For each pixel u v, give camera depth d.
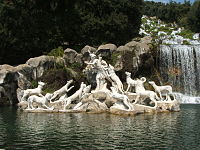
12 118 31.50
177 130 23.75
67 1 65.06
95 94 37.88
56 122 28.23
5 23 58.44
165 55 63.09
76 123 27.50
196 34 115.44
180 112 37.19
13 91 50.12
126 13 74.38
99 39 67.12
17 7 59.25
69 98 37.72
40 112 36.81
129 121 28.53
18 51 59.97
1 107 46.22
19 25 59.31
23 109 38.88
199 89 64.75
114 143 19.23
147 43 61.88
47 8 64.38
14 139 20.62
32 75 50.81
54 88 50.59
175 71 63.88
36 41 60.62
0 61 60.53
